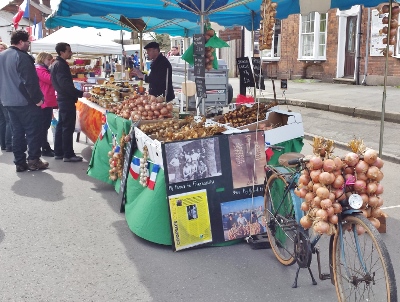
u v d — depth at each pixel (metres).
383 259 2.66
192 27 10.04
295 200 3.49
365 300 3.11
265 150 4.31
